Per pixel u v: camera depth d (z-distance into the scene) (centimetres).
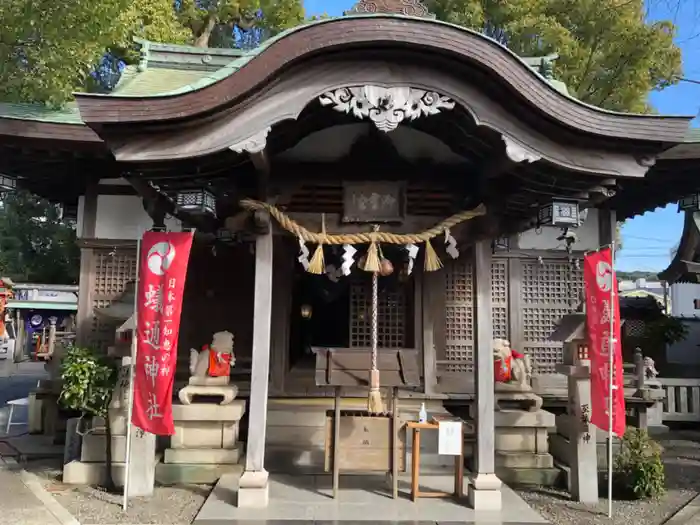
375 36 450
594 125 475
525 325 834
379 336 813
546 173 500
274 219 551
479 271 560
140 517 515
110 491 591
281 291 784
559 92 465
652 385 966
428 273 801
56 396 834
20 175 802
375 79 468
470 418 773
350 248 543
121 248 819
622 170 494
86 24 723
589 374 586
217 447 646
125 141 461
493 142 499
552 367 830
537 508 557
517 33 1347
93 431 629
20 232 2516
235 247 800
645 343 1265
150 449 588
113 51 1288
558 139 482
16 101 778
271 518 497
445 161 587
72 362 595
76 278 2514
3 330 2278
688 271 1156
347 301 840
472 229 565
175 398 699
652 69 1430
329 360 554
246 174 549
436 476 630
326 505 530
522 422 652
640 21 1377
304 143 573
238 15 1688
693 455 826
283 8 1705
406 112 468
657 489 596
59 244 2459
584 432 585
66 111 716
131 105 447
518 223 606
